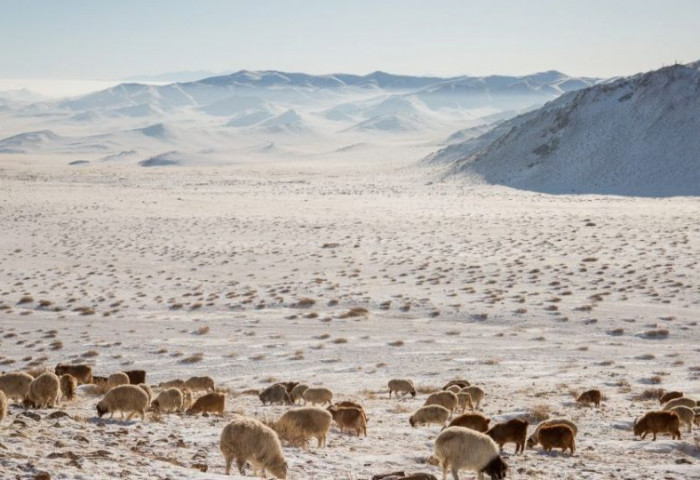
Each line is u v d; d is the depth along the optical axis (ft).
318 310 166.20
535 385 97.55
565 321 149.48
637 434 62.75
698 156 552.00
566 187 553.64
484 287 188.14
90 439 43.01
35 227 336.29
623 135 604.49
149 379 105.50
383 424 68.80
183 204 448.65
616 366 112.57
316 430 51.65
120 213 394.52
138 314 162.40
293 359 119.85
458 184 605.31
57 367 94.43
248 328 146.92
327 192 556.51
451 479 41.88
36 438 40.24
